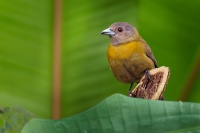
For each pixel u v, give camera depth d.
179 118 3.19
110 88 3.69
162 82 3.48
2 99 3.68
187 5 3.70
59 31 3.68
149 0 3.70
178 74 3.71
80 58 3.69
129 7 3.69
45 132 3.24
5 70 3.68
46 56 3.68
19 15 3.68
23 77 3.68
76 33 3.68
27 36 3.68
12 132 3.59
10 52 3.68
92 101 3.69
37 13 3.68
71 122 3.26
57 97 3.69
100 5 3.69
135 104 3.24
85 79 3.69
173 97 3.72
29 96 3.69
